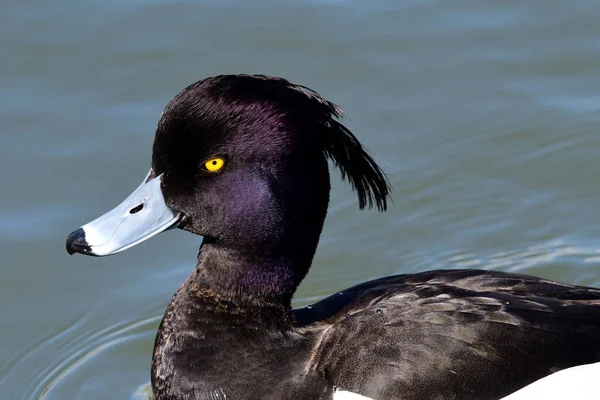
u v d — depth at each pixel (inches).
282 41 529.0
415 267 447.2
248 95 308.0
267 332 325.4
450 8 549.6
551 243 455.2
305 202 318.0
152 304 428.5
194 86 309.4
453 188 478.6
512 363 301.9
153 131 481.4
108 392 387.2
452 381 301.0
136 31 529.7
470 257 450.9
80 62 512.7
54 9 536.7
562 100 508.7
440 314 310.5
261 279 324.5
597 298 318.3
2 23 527.8
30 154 471.2
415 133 494.0
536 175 484.4
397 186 478.0
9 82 500.7
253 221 316.5
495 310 309.0
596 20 543.2
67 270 437.7
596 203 472.1
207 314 328.2
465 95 509.0
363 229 465.4
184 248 451.2
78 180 462.0
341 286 441.4
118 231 315.3
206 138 306.8
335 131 318.0
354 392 307.6
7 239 440.1
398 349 306.8
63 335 413.7
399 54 525.7
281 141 310.0
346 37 532.1
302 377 317.1
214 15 540.4
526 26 541.0
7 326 414.9
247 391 321.7
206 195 314.0
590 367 301.0
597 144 494.6
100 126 484.1
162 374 333.7
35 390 388.5
